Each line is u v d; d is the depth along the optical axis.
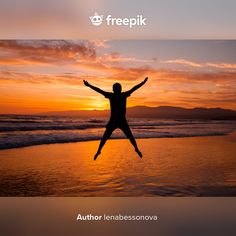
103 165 3.92
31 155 4.47
